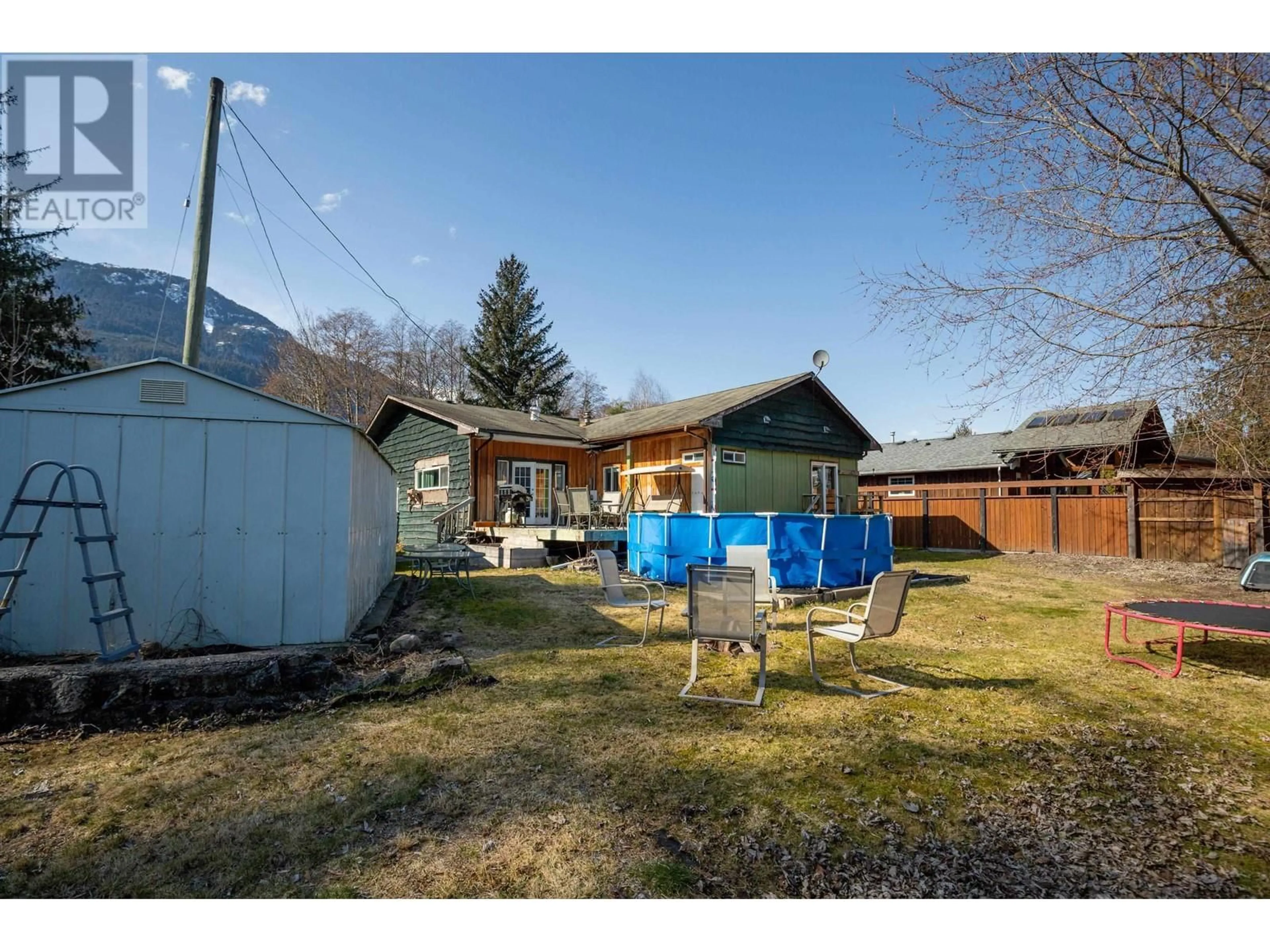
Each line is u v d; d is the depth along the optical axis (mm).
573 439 15484
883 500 18016
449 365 44188
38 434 4910
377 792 2916
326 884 2248
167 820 2658
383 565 8836
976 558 14133
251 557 5305
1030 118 4605
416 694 4363
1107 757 3375
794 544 8812
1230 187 4449
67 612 4891
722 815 2723
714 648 5730
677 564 9562
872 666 5246
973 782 3062
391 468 10078
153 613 5043
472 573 11352
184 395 5215
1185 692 4570
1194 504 12125
